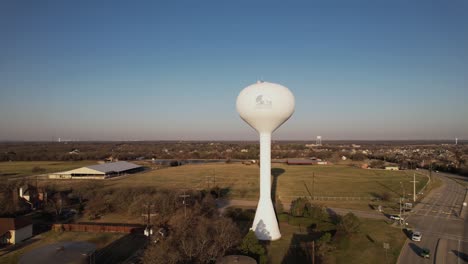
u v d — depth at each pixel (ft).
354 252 116.06
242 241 112.06
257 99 126.11
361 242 125.70
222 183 275.18
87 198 207.21
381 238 130.52
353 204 199.41
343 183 274.57
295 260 110.73
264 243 126.52
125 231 141.38
